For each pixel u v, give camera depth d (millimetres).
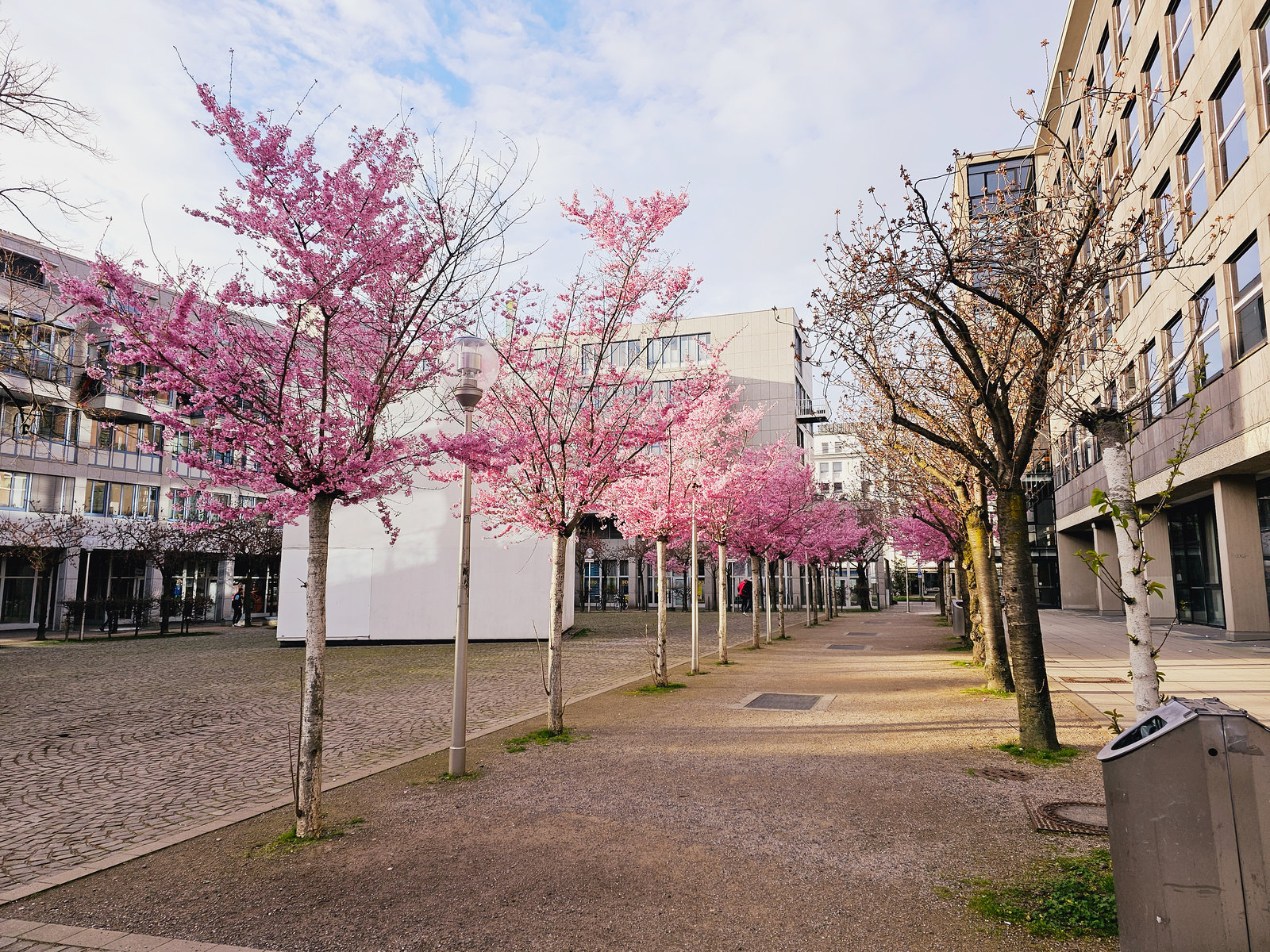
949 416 11766
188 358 5398
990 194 8008
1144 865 2988
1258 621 18922
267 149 5598
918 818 5711
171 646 24422
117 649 23281
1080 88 26562
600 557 50312
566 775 7242
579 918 4172
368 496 6543
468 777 7258
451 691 13352
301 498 5801
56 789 7230
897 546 33000
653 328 12391
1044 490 44875
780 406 50750
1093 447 32125
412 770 7637
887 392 8305
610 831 5582
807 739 8594
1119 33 24328
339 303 5934
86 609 27891
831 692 12352
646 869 4852
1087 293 7195
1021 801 6039
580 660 18578
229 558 35219
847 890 4430
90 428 36219
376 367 6719
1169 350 21250
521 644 23234
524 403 10391
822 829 5520
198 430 5598
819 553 32312
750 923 4055
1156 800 2977
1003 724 9125
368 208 6016
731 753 8000
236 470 5855
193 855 5332
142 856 5328
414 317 6434
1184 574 25656
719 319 52625
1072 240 7270
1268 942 2805
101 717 11133
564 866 4945
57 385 11234
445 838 5551
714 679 14242
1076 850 4906
